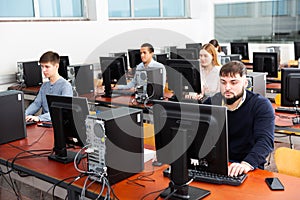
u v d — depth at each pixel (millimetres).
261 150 2061
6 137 2641
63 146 2240
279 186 1763
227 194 1719
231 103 2271
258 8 8227
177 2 8266
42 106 3643
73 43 5887
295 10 7770
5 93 2643
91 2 6238
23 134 2740
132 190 1812
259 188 1771
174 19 7914
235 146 2314
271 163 3428
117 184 1885
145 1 7391
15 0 5422
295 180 1855
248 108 2262
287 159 2209
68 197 1942
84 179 1933
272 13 8062
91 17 6277
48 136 2803
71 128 2184
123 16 6949
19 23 5203
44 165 2180
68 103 2174
